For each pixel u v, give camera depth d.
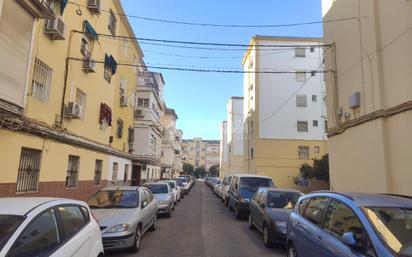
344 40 14.82
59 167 13.22
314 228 5.62
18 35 8.66
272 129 36.56
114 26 21.03
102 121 18.67
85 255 4.74
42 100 11.96
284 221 9.05
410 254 3.90
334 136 15.59
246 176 16.84
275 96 37.09
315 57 37.66
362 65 13.21
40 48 11.65
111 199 9.61
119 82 23.44
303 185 35.12
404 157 10.77
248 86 42.12
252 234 11.34
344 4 14.84
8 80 8.28
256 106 36.88
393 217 4.52
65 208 4.82
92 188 17.38
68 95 14.02
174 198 19.20
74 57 14.55
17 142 10.20
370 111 12.55
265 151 36.12
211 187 46.88
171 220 14.32
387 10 11.86
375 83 12.25
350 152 14.02
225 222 14.07
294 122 36.78
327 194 5.91
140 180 31.69
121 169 24.19
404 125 10.80
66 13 13.66
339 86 15.25
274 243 9.17
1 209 4.01
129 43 26.44
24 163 10.88
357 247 4.23
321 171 30.78
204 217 15.49
